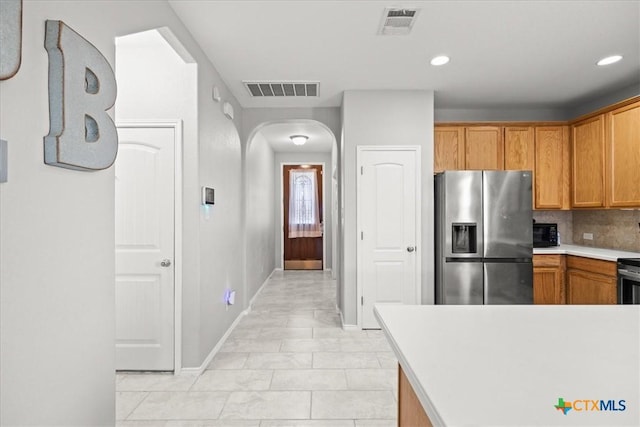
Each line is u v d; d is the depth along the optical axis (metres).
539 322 1.27
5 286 1.07
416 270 3.82
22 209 1.12
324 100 4.11
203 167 2.87
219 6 2.26
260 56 2.99
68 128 1.26
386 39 2.72
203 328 2.85
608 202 3.51
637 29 2.58
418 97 3.80
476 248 3.57
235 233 3.95
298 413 2.23
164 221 2.75
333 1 2.23
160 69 2.75
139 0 1.88
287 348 3.30
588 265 3.42
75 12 1.37
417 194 3.81
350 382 2.63
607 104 3.94
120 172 2.75
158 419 2.17
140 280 2.77
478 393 0.77
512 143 4.06
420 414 1.12
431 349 1.02
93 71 1.41
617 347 1.03
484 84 3.64
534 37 2.69
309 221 7.80
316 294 5.51
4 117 1.06
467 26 2.54
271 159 7.16
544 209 4.08
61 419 1.29
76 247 1.38
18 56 1.06
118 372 2.79
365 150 3.80
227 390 2.52
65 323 1.31
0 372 1.05
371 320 3.83
